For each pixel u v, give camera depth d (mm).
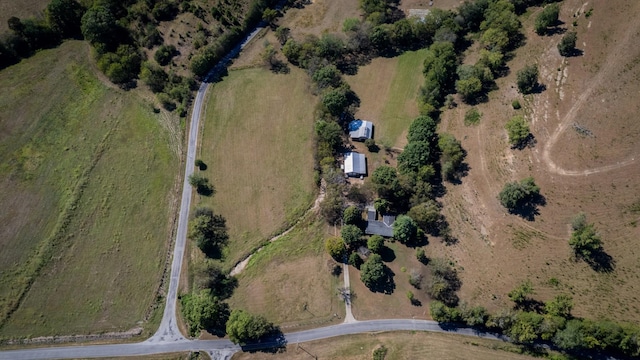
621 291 94875
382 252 108625
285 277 107812
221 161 127000
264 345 99625
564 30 135000
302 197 119250
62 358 99938
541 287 98438
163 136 132125
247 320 97125
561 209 106062
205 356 99438
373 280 101875
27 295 106375
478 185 114188
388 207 113438
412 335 98188
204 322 98875
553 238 103375
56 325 103250
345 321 101188
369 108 133875
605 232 101312
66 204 119125
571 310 94375
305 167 123688
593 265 98500
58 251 112500
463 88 125938
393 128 129250
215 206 119625
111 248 113688
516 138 114375
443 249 107500
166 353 100250
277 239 114062
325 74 133250
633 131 112250
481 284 101500
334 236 112500
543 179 110375
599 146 112188
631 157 109000
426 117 122000
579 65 126562
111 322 104062
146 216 118750
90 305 105938
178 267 111438
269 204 119125
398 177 113438
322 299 104062
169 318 104688
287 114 134375
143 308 105875
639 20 130000
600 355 90500
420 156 114938
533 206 107812
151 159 128125
